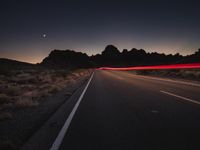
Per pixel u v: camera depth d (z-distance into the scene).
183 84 16.42
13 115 6.74
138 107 7.58
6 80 22.22
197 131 4.76
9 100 9.67
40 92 12.21
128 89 13.55
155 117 6.07
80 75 40.03
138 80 21.59
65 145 4.02
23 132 4.92
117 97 10.16
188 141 4.14
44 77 26.61
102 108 7.53
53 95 11.84
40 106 8.32
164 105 7.87
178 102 8.45
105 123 5.53
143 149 3.76
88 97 10.41
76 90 13.94
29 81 22.31
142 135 4.52
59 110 7.43
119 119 5.92
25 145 4.08
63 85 17.23
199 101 8.62
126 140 4.23
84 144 4.05
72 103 8.84
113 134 4.62
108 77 28.97
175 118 5.93
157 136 4.45
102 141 4.20
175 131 4.77
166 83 17.48
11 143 4.05
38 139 4.40
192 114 6.38
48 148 3.89
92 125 5.37
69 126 5.31
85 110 7.26
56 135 4.62
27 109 7.75
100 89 13.98
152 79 22.97
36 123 5.71
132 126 5.21
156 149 3.76
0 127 5.36
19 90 13.13
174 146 3.88
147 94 10.98
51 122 5.76
